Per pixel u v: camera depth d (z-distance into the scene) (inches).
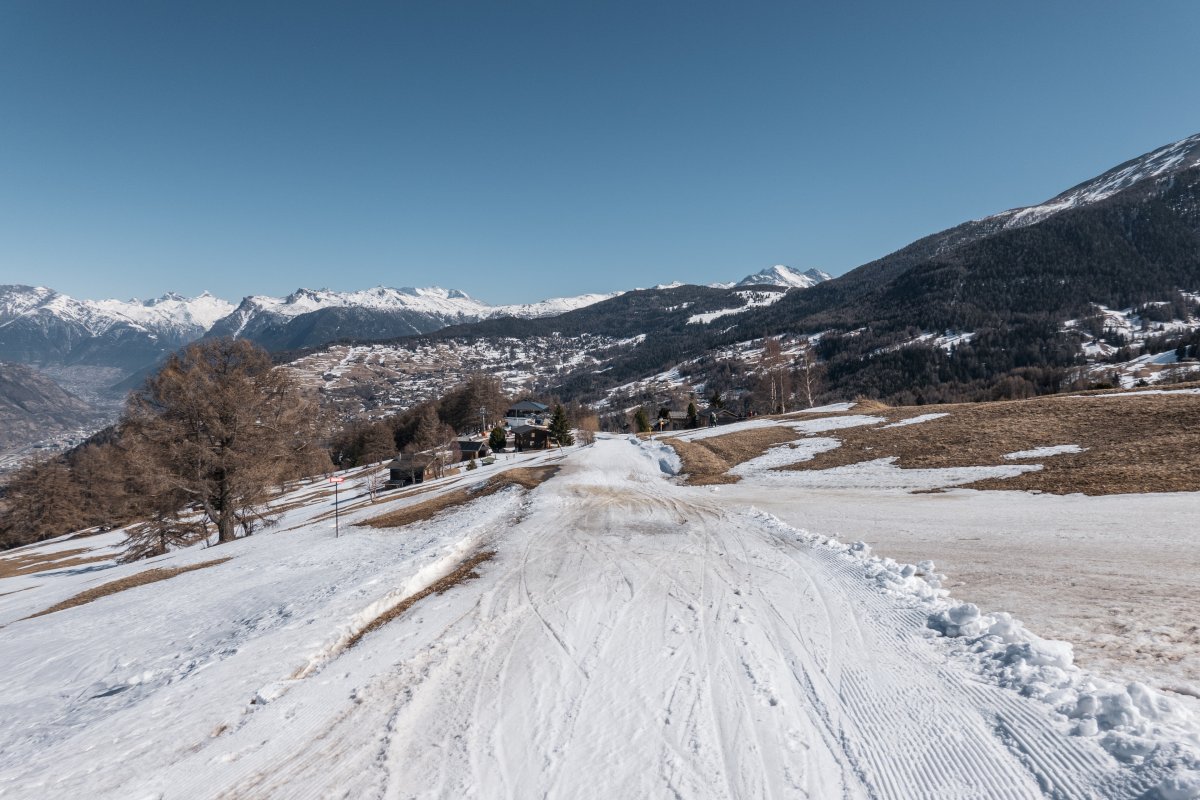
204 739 218.8
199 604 540.7
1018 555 377.4
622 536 564.1
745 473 1064.8
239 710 241.3
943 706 190.7
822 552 434.3
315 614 369.1
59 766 211.8
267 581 586.2
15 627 624.4
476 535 636.1
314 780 183.9
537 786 168.9
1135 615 252.5
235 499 1246.3
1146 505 497.4
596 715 209.0
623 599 352.2
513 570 452.1
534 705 221.1
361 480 2586.1
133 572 940.0
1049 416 1042.1
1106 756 149.2
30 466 2615.7
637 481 1107.3
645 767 173.5
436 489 1435.8
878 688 209.0
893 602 303.4
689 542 512.4
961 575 343.6
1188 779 127.5
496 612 346.0
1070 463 728.3
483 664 266.5
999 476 732.7
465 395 4392.2
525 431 3171.8
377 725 216.5
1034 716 174.7
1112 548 371.9
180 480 1161.4
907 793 150.3
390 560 542.6
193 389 1151.0
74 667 417.7
